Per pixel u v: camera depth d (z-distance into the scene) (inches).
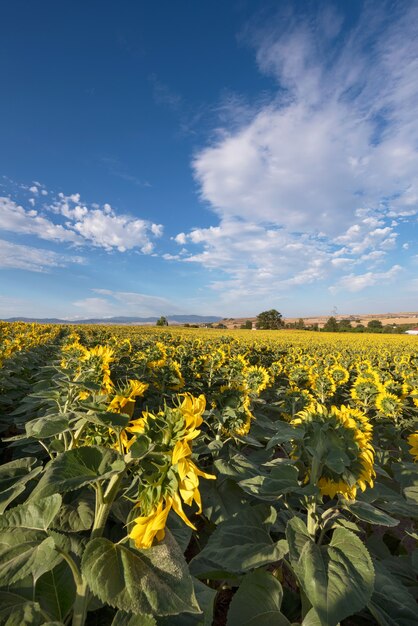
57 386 148.1
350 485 100.5
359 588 77.0
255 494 116.6
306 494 96.1
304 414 119.6
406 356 732.0
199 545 137.9
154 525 52.1
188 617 68.8
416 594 110.5
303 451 115.5
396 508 130.9
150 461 55.9
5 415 203.3
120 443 66.5
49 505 64.5
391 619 89.9
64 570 72.9
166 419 57.6
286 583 126.4
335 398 419.5
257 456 197.0
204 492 144.8
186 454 52.0
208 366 408.5
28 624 56.9
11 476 96.9
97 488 65.8
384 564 125.8
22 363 305.4
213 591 73.9
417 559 113.3
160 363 334.0
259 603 86.1
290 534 92.8
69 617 69.4
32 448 139.3
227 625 82.6
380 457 210.1
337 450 102.8
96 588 51.3
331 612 71.8
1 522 63.6
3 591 64.3
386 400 279.0
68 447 96.1
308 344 1312.7
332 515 107.1
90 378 131.0
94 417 63.9
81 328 1300.4
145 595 51.6
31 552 57.2
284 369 503.2
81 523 83.7
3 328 654.5
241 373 317.4
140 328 1918.1
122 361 426.9
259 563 91.4
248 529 106.8
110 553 57.1
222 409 179.6
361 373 442.9
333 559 84.4
